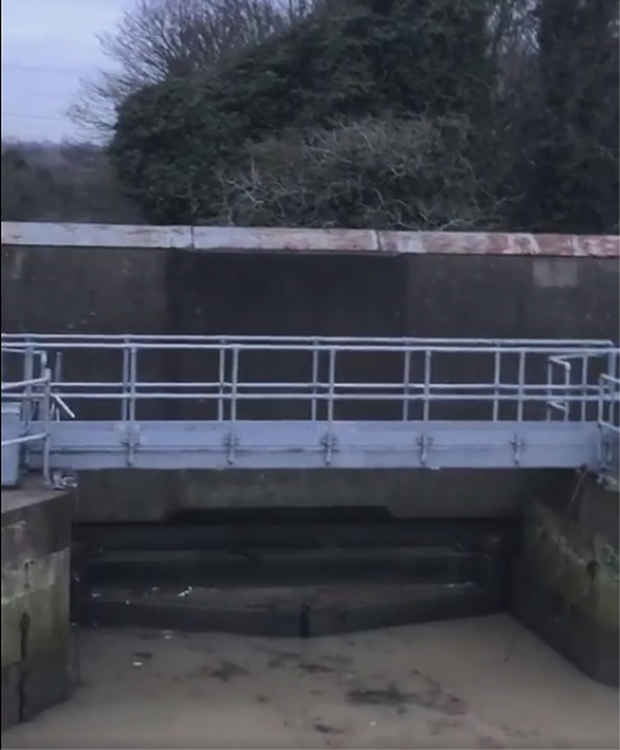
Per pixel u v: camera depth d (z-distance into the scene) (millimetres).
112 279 15867
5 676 11320
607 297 16797
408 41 25125
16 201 23578
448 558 16297
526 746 11758
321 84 25297
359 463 12938
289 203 23469
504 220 25531
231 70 25922
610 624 13234
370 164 23328
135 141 26125
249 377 16375
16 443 11828
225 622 15039
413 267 16422
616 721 12430
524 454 13312
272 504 15289
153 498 15070
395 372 16594
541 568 14953
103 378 15945
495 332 16594
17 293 15672
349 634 15047
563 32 26906
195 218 25266
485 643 14820
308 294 16281
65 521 11992
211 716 12242
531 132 26266
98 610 15078
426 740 11859
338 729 12062
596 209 26297
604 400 13914
